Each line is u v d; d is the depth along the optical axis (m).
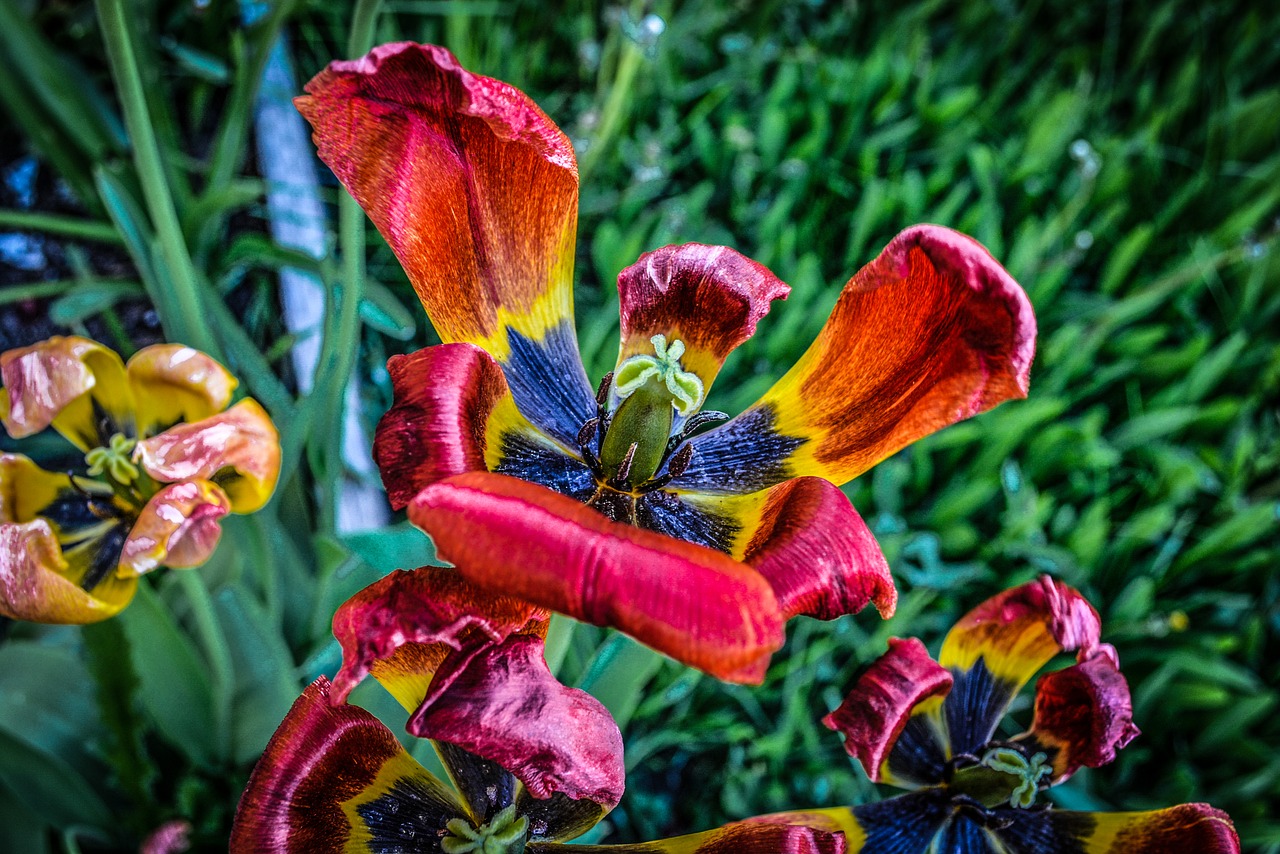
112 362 0.28
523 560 0.17
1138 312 0.58
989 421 0.51
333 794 0.22
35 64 0.46
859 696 0.25
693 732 0.43
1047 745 0.28
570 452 0.25
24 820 0.35
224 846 0.36
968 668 0.28
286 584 0.38
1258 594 0.52
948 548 0.48
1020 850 0.27
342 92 0.20
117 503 0.28
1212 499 0.55
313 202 0.53
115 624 0.31
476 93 0.20
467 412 0.20
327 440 0.35
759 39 0.65
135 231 0.36
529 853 0.24
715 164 0.60
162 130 0.47
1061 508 0.53
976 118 0.64
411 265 0.22
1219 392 0.60
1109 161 0.64
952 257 0.20
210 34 0.54
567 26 0.62
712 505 0.24
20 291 0.43
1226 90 0.70
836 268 0.59
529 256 0.24
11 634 0.39
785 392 0.25
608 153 0.58
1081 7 0.74
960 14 0.69
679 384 0.24
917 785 0.27
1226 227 0.62
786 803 0.43
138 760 0.34
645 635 0.17
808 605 0.19
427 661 0.22
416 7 0.56
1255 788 0.46
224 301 0.49
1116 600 0.50
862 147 0.62
